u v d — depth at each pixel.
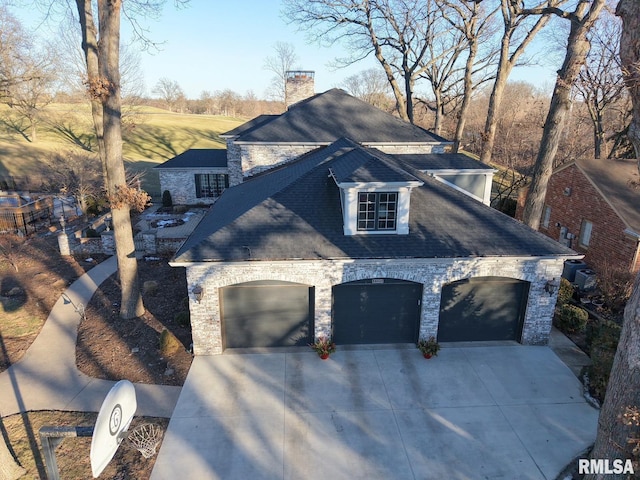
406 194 13.47
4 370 13.27
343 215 14.07
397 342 14.64
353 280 13.61
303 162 19.80
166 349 13.92
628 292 16.88
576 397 12.06
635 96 7.96
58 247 24.84
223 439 10.50
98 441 6.63
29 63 37.50
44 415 11.28
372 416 11.28
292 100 33.66
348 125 24.38
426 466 9.76
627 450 7.87
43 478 9.31
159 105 132.50
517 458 9.99
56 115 64.44
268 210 14.36
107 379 12.85
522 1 23.25
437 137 24.69
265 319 14.09
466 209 14.84
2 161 48.88
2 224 27.06
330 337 14.21
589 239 21.88
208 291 13.32
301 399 11.92
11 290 18.59
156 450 10.13
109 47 13.95
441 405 11.70
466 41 32.47
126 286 15.89
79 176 31.80
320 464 9.80
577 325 15.21
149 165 53.28
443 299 14.17
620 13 8.04
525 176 31.78
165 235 25.83
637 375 7.64
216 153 36.88
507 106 52.31
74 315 16.75
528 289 14.05
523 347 14.48
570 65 16.83
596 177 21.53
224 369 13.23
